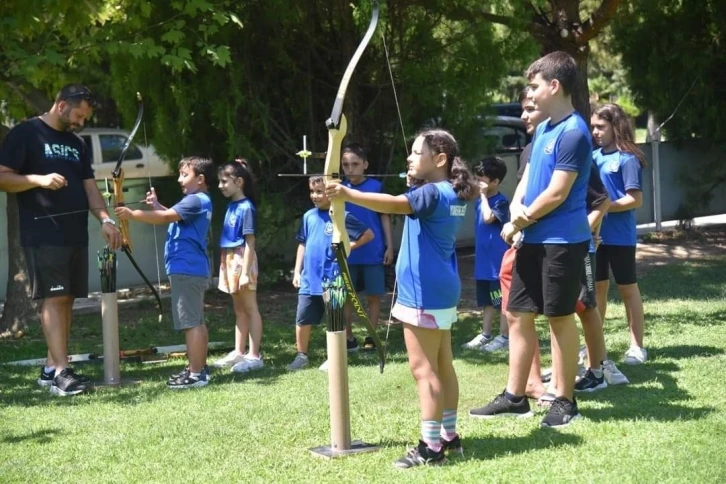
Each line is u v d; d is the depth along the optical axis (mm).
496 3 10172
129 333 8547
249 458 4609
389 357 6977
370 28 4469
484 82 10352
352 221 6949
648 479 4082
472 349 7191
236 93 9688
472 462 4410
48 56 7766
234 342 7918
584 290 5535
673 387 5680
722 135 13766
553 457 4441
